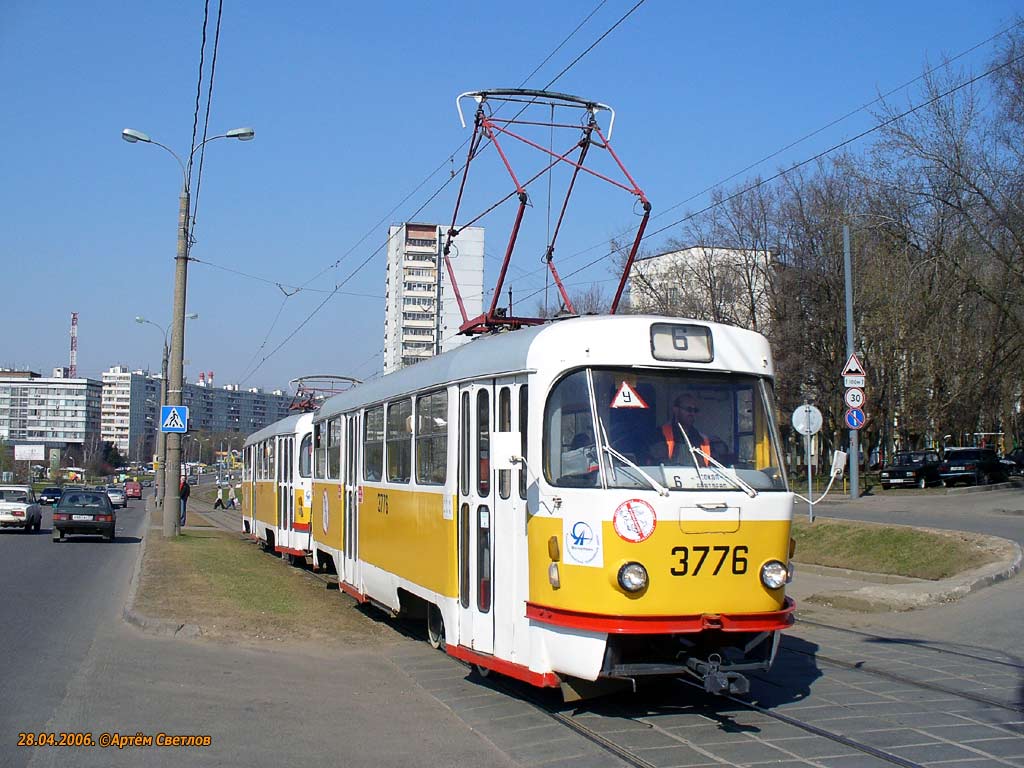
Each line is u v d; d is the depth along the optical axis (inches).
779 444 310.5
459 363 363.3
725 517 284.5
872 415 1627.7
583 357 295.0
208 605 496.1
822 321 1603.1
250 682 346.3
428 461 394.0
